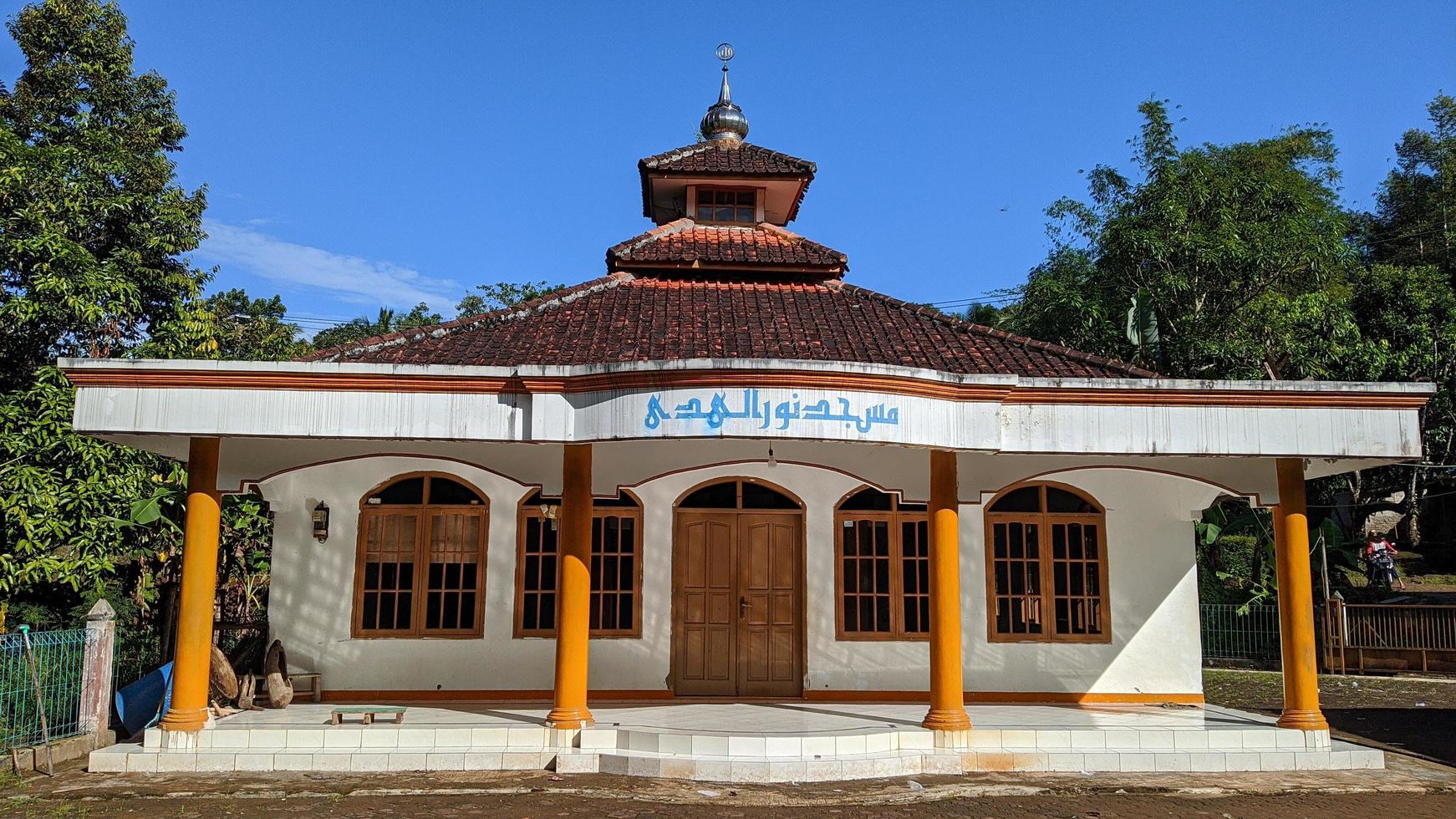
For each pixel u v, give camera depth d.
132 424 9.46
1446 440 24.86
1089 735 10.20
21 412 12.38
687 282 13.97
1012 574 13.14
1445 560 27.19
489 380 9.61
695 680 12.98
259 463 10.64
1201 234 21.25
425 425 9.59
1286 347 21.33
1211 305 21.38
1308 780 9.75
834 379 9.20
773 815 8.33
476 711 11.48
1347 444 9.91
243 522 15.20
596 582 13.02
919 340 11.89
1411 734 12.46
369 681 12.64
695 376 9.16
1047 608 13.09
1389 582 22.84
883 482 11.29
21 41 16.14
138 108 17.22
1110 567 13.15
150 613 14.85
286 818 8.08
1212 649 19.92
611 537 13.14
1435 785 9.61
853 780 9.48
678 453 11.40
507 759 9.79
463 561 13.01
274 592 12.75
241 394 9.57
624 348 11.02
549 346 11.12
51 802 8.53
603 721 10.73
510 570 12.96
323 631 12.70
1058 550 13.23
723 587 13.16
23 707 10.23
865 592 13.12
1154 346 21.05
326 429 9.56
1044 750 10.07
